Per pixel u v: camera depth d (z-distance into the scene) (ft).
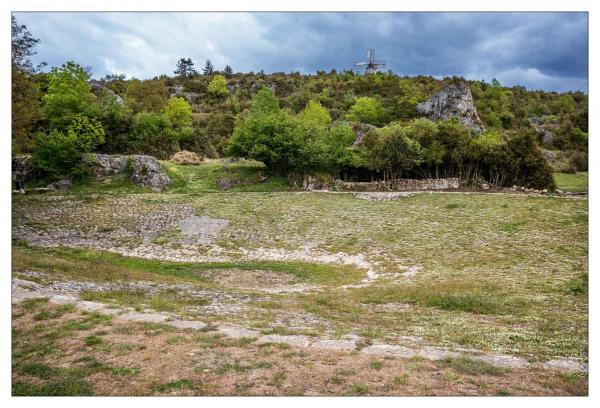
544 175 162.40
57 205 131.95
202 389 29.01
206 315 48.57
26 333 40.24
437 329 45.62
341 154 181.27
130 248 103.91
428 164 175.32
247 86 455.63
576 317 50.11
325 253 100.73
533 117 371.35
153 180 163.32
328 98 377.09
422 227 111.45
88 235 111.65
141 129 208.64
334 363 33.35
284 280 81.05
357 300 62.85
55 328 41.42
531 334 43.11
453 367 32.65
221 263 93.30
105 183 159.84
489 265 81.66
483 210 120.78
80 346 37.27
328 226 118.93
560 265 77.56
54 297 50.70
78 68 205.05
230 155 187.52
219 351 35.96
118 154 184.34
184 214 129.80
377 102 315.58
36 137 159.12
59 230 113.39
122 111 206.69
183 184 169.27
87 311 46.73
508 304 56.29
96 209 130.31
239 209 135.13
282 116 192.13
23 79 122.72
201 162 206.59
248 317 48.60
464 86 283.18
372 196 148.25
